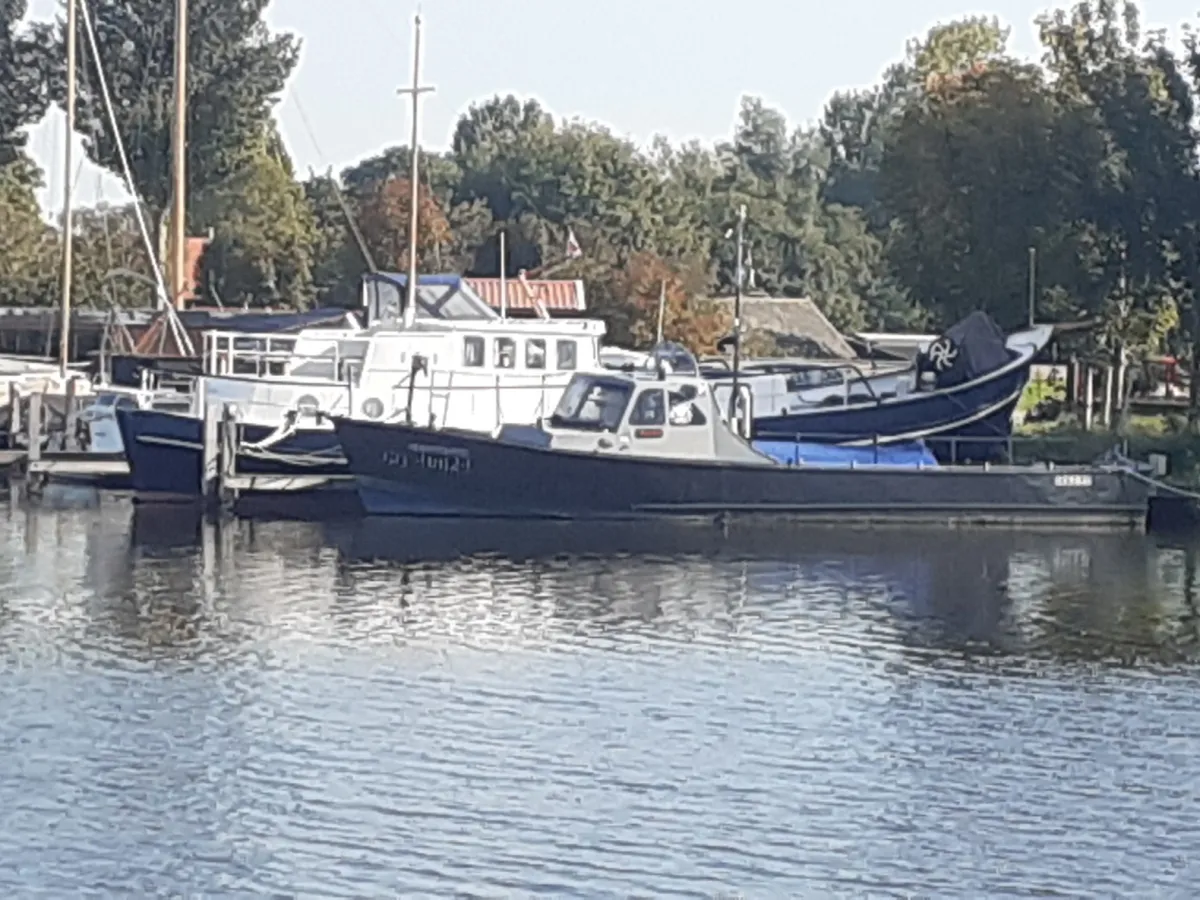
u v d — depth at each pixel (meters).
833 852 19.00
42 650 27.45
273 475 43.78
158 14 84.06
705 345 79.06
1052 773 21.81
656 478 41.34
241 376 44.81
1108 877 18.44
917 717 24.38
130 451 44.12
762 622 30.89
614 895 17.67
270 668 26.47
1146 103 58.56
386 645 28.22
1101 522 43.22
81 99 83.69
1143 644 29.56
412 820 19.66
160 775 21.03
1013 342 48.09
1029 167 58.97
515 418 44.31
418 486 41.22
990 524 42.69
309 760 21.75
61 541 38.69
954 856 18.91
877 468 42.22
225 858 18.41
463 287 53.75
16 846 18.62
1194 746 23.00
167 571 34.88
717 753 22.42
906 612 32.19
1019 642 29.64
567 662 27.31
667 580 34.88
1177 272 57.81
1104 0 60.72
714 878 18.19
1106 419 57.72
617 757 22.14
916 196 62.50
